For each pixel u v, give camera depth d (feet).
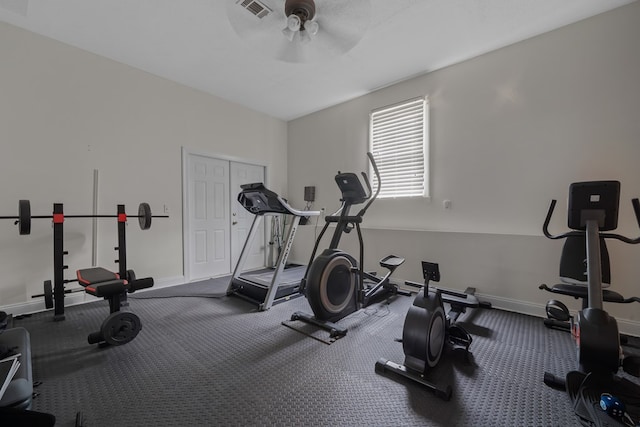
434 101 11.45
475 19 8.34
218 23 8.59
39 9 7.95
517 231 9.55
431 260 10.93
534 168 9.20
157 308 9.59
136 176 11.28
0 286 8.47
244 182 15.55
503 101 9.77
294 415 4.53
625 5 7.72
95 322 8.24
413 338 5.42
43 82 9.16
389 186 12.98
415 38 9.26
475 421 4.37
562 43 8.67
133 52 10.16
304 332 7.63
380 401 4.86
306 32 6.41
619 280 7.67
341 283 8.50
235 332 7.69
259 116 16.06
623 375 5.65
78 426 4.12
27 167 8.89
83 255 9.98
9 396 3.48
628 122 7.70
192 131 13.04
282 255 9.89
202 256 13.61
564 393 5.01
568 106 8.57
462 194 10.75
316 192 16.14
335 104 15.05
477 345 6.85
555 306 6.22
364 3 5.93
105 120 10.47
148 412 4.59
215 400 4.90
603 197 5.47
